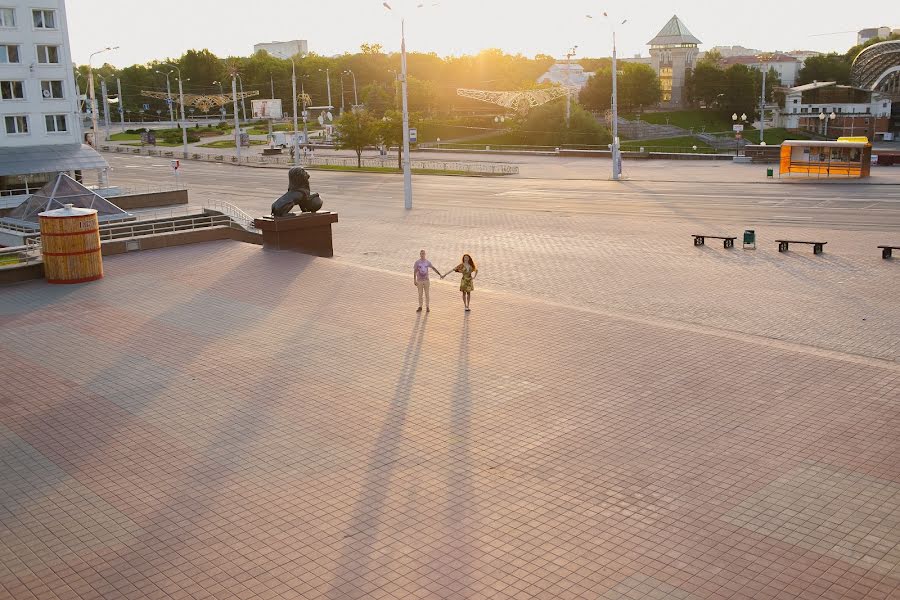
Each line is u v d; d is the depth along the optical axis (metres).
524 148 105.44
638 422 13.83
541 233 36.88
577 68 145.25
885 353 18.02
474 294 23.81
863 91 133.38
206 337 19.53
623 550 9.81
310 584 9.25
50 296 24.19
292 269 27.58
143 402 15.27
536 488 11.48
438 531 10.35
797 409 14.27
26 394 15.81
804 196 46.84
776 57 199.50
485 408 14.62
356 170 79.69
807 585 9.02
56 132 60.34
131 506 11.26
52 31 58.84
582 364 17.03
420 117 123.00
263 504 11.20
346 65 168.88
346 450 12.94
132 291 24.66
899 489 11.23
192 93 166.00
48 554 10.07
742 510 10.72
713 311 22.05
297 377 16.52
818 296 23.41
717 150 113.62
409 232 38.28
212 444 13.29
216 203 52.31
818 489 11.27
